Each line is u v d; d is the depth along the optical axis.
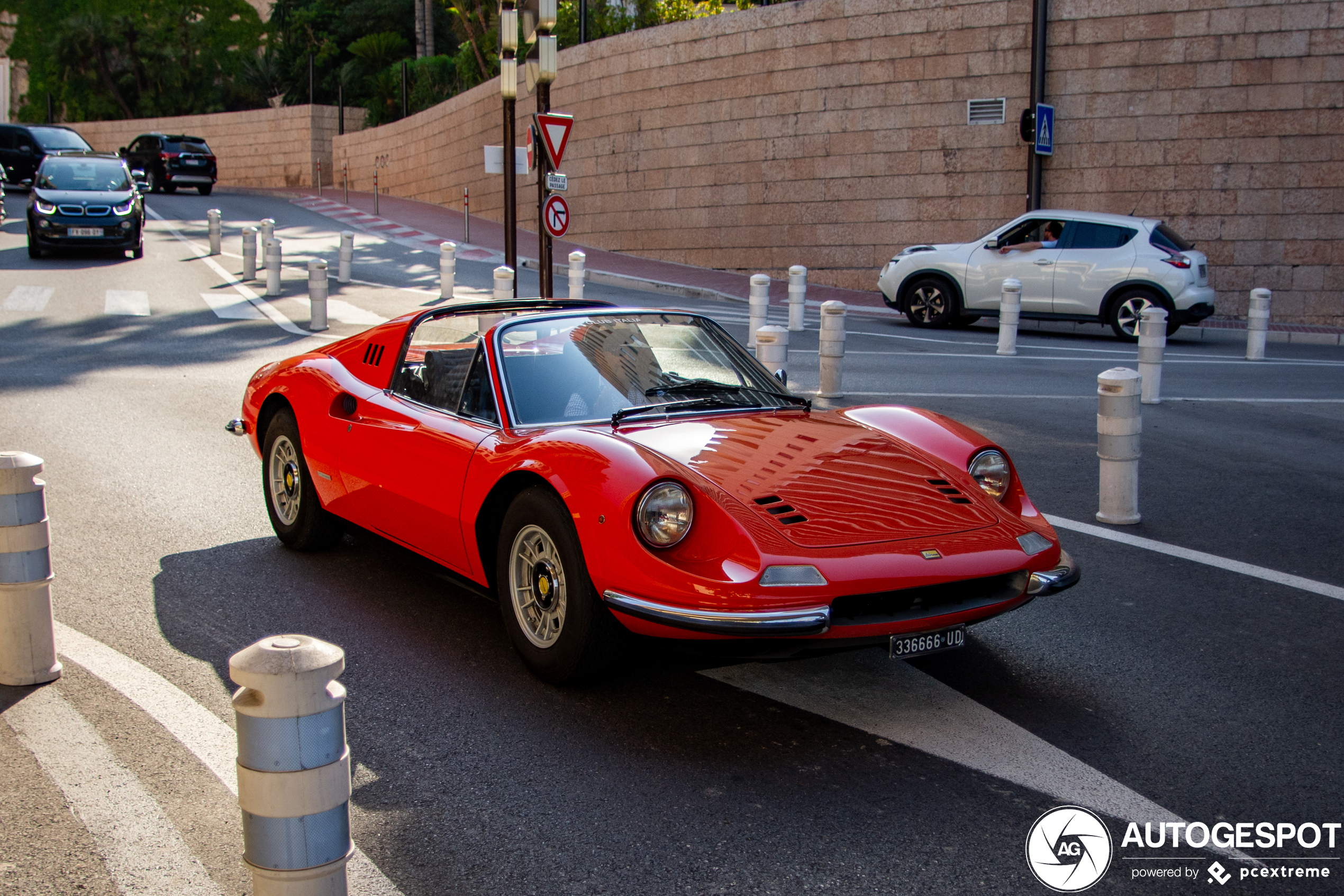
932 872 2.84
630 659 3.87
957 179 21.23
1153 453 8.27
